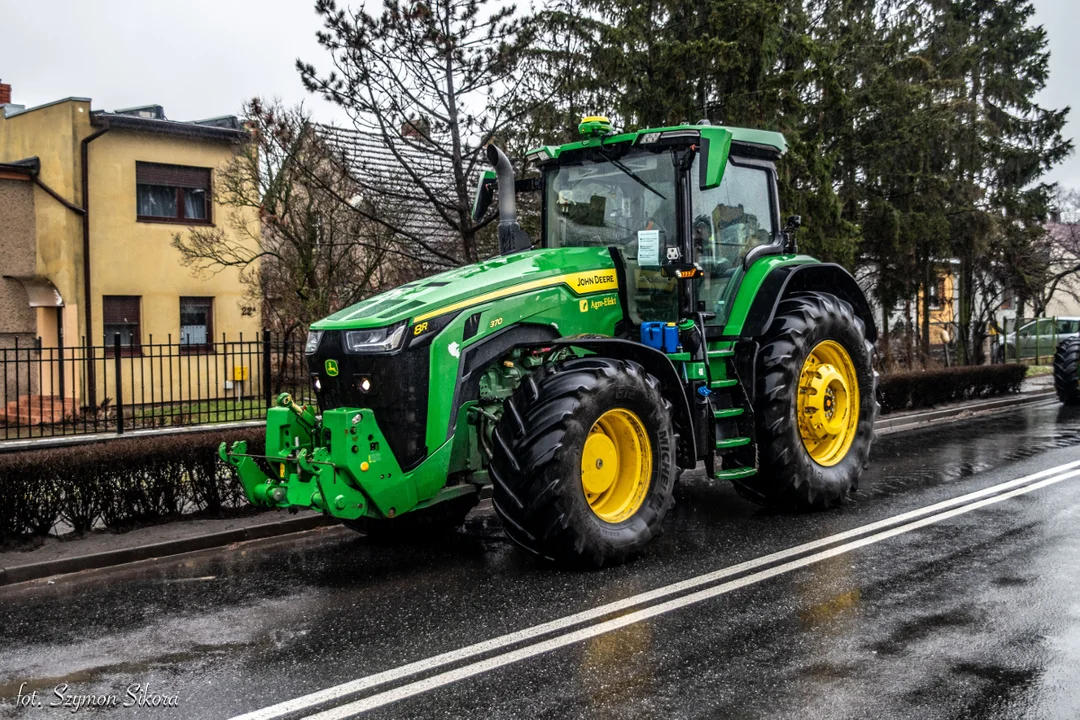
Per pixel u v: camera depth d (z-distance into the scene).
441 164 10.50
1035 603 4.77
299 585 5.46
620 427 5.83
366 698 3.77
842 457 7.26
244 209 16.61
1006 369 15.30
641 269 6.50
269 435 5.69
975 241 16.30
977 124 16.00
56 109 15.26
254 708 3.71
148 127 15.85
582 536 5.39
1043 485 7.73
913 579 5.21
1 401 15.45
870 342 7.93
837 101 13.04
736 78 11.14
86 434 9.90
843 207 14.35
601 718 3.54
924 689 3.75
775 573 5.39
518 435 5.39
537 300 5.90
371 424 5.24
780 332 6.78
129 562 6.12
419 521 6.35
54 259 15.43
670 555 5.86
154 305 16.12
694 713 3.57
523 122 10.24
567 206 6.86
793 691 3.75
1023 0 20.28
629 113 11.41
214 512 7.00
